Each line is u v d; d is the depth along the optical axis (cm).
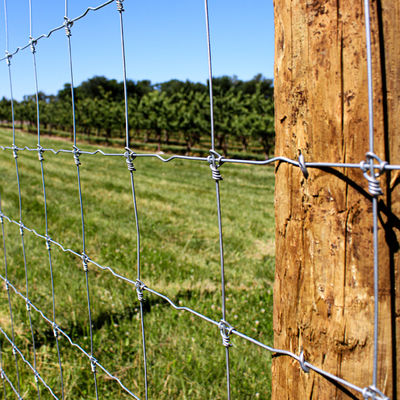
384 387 85
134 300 392
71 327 339
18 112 5141
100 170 1750
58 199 968
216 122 3316
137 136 4547
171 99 3822
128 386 267
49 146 2642
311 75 87
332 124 85
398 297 82
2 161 1878
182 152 3719
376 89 78
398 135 78
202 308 381
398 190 79
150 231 700
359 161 82
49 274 447
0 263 467
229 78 6669
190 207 972
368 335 86
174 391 262
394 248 81
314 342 95
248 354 301
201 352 300
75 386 267
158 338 324
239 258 568
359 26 79
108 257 529
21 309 361
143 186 1327
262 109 3212
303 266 95
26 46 201
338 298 89
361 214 83
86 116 4381
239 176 1906
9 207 828
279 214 101
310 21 86
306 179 92
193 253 581
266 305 389
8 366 285
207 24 102
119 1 134
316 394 96
